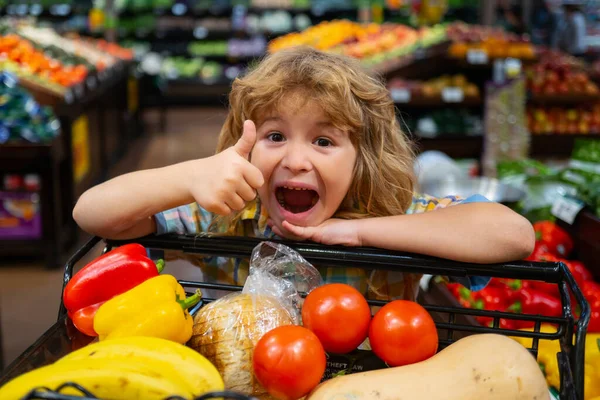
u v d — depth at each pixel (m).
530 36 8.46
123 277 0.93
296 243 1.05
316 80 1.05
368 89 1.13
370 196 1.19
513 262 1.02
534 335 0.93
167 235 1.09
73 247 4.23
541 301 1.66
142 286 0.88
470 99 5.09
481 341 0.88
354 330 0.88
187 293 1.03
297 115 1.06
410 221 1.06
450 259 1.02
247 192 0.96
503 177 2.73
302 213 1.12
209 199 0.95
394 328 0.86
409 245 1.03
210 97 10.50
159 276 0.91
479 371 0.83
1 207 3.86
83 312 0.92
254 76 1.12
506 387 0.83
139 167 6.36
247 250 1.05
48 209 3.89
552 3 8.66
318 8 10.28
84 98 4.91
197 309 1.01
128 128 7.56
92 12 9.30
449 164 3.30
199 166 0.99
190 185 0.99
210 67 10.13
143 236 1.11
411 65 5.27
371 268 1.04
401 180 1.23
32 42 5.45
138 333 0.84
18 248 3.91
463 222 1.04
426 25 8.78
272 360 0.79
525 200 2.38
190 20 10.26
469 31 5.57
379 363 0.93
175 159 6.75
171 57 10.16
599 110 5.27
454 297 1.71
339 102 1.05
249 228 1.31
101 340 0.87
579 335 0.87
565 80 5.20
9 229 3.89
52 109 4.20
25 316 3.21
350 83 1.10
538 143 5.12
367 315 0.90
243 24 10.27
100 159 5.88
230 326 0.88
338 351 0.90
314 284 1.04
